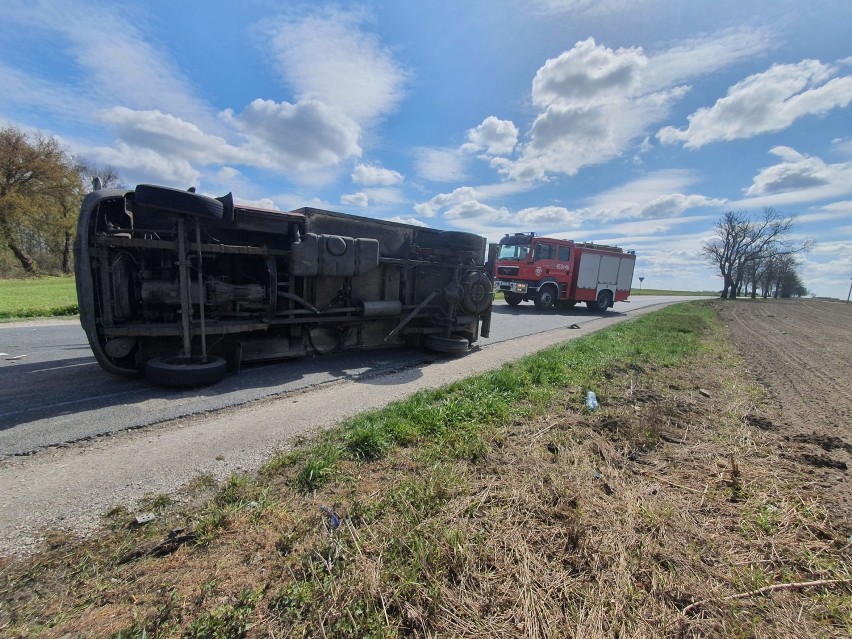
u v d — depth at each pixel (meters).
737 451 3.60
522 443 3.53
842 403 5.45
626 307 25.83
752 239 46.94
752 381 6.67
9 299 14.02
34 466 2.96
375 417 3.98
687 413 4.64
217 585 1.82
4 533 2.17
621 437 3.78
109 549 2.07
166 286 5.07
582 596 1.83
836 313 32.16
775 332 15.24
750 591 1.93
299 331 6.55
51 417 3.89
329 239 6.23
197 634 1.57
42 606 1.70
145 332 4.90
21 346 7.11
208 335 5.66
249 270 6.17
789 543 2.30
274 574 1.90
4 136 31.12
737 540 2.33
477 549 2.08
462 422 3.92
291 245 6.02
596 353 7.93
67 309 11.62
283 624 1.62
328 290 6.78
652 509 2.55
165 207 4.52
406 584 1.80
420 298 8.00
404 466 3.04
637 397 5.12
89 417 3.93
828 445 3.83
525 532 2.27
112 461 3.06
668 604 1.82
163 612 1.67
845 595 1.92
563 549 2.15
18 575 1.88
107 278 4.77
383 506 2.45
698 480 3.03
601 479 2.95
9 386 4.82
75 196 35.19
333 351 7.22
